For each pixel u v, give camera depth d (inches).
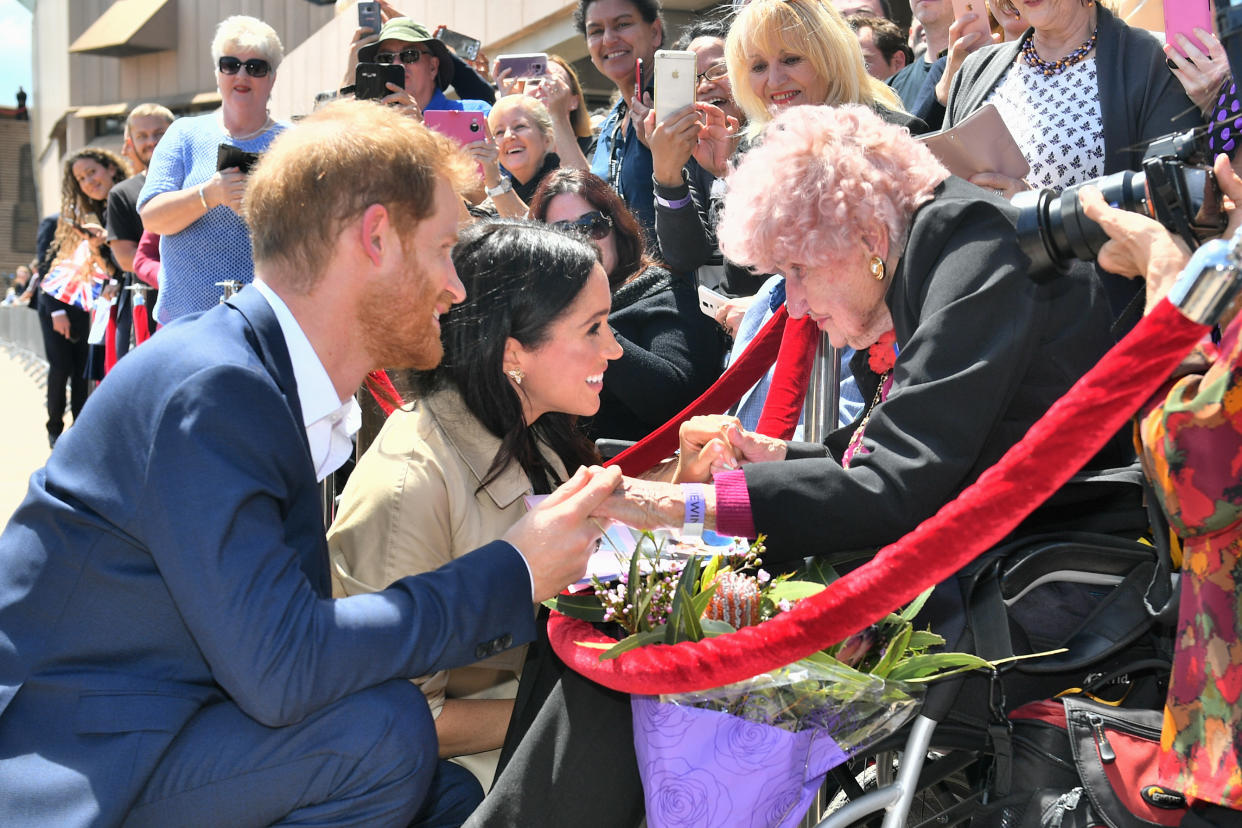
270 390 63.3
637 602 68.4
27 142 1631.4
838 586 56.0
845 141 77.0
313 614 62.1
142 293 227.9
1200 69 80.0
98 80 1125.1
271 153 68.1
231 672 60.2
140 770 61.2
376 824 65.8
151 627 62.9
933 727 67.8
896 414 71.9
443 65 170.1
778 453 85.4
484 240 82.6
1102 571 72.5
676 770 63.2
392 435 83.7
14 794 60.0
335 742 64.3
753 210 77.3
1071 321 73.0
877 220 75.3
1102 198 59.4
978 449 71.1
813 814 78.0
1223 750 56.6
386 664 63.4
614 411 129.8
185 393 61.5
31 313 616.7
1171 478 56.5
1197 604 58.3
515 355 82.7
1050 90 107.7
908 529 71.1
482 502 81.8
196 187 166.9
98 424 63.1
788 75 122.9
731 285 131.1
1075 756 64.6
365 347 68.9
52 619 62.7
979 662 63.7
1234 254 48.0
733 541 70.7
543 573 68.9
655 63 128.3
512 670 85.1
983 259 72.4
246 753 63.9
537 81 170.4
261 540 61.1
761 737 62.9
